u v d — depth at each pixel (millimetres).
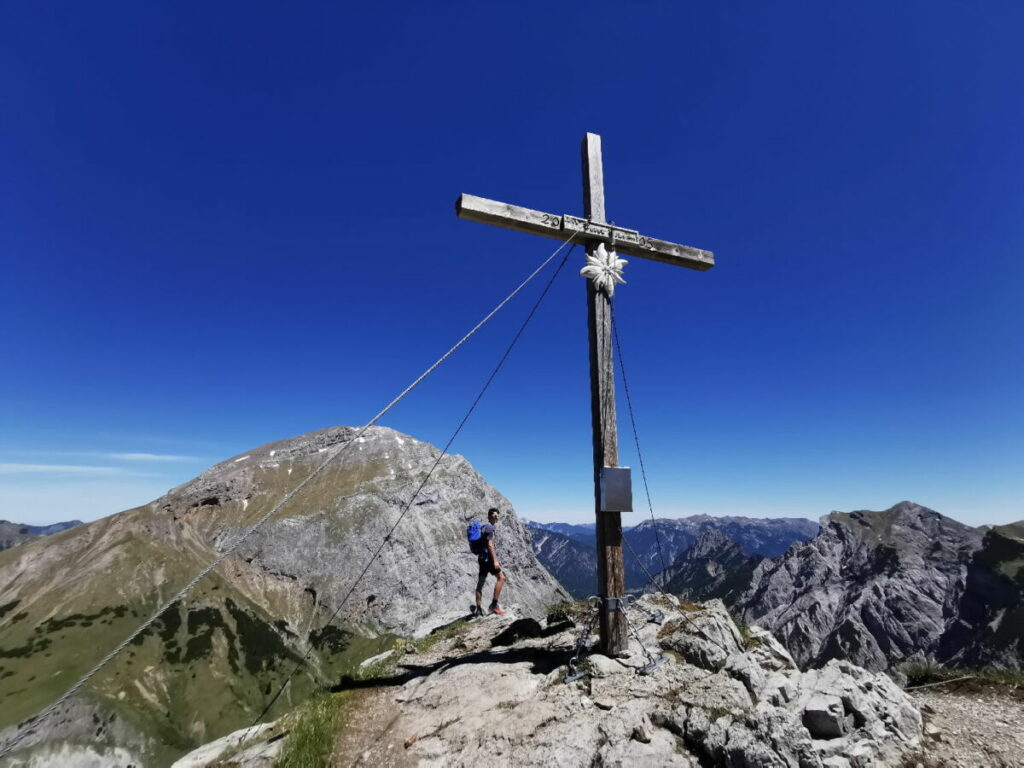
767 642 10648
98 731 102250
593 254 10594
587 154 11305
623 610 9508
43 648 124500
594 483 10023
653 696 7770
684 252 11641
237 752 8250
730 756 6234
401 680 10477
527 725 7480
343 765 7609
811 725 6902
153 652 131000
